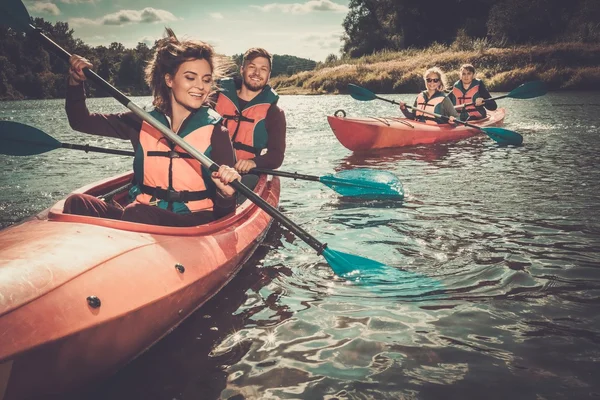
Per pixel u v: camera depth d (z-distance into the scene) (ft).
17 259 5.75
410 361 6.12
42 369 4.99
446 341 6.57
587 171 17.11
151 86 8.55
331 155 22.77
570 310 7.34
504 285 8.24
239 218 9.79
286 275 8.93
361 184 12.92
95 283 5.78
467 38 111.04
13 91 203.31
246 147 13.19
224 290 8.31
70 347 5.15
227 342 6.67
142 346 6.33
